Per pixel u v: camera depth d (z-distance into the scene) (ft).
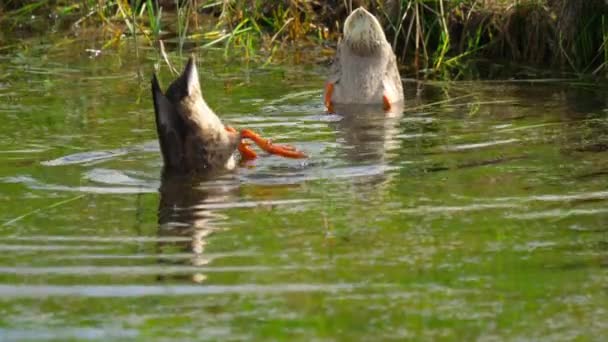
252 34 109.81
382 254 53.52
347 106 86.53
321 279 50.49
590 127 77.36
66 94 89.20
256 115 83.41
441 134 76.69
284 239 55.77
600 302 47.91
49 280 50.96
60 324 46.39
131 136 76.64
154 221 59.11
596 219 57.93
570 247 53.88
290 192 63.82
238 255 53.67
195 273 51.52
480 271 51.24
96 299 48.80
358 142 75.10
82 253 54.34
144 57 102.53
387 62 88.02
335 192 63.62
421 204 60.85
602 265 51.75
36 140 75.66
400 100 88.43
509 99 87.30
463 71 98.63
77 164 70.08
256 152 73.31
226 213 60.29
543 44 101.40
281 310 47.29
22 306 48.26
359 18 86.48
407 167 68.44
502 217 58.54
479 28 103.24
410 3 102.63
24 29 114.73
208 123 69.72
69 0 119.24
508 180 65.00
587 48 98.94
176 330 45.60
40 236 56.85
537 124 78.69
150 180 66.95
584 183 64.08
